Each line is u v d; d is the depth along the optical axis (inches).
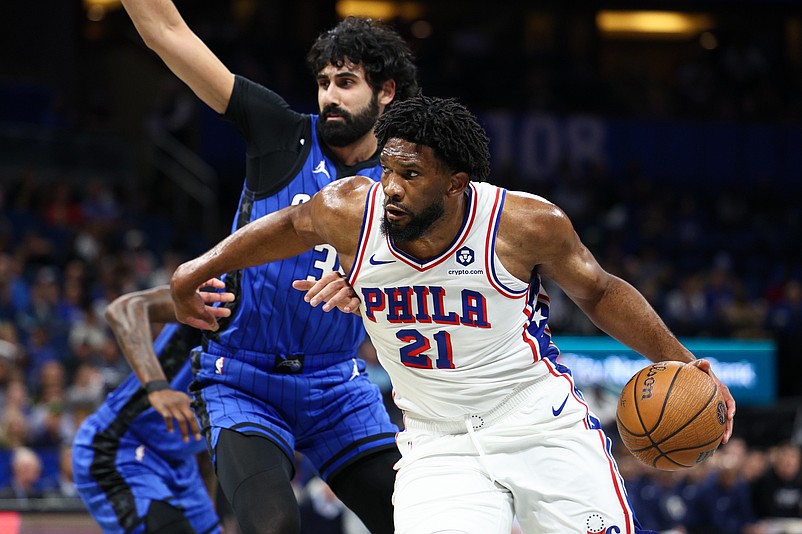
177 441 299.3
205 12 1477.6
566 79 1397.6
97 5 1476.4
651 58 1637.6
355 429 260.4
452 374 215.2
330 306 211.5
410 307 209.6
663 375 218.7
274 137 254.5
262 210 255.0
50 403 597.0
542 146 1277.1
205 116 1197.1
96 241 936.3
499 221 204.8
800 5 1438.2
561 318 934.4
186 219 1104.8
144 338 272.4
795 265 1212.5
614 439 742.5
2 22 1269.7
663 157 1321.4
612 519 211.8
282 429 252.2
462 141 195.6
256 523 218.5
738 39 1599.4
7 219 920.3
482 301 207.3
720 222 1253.1
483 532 211.2
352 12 1531.7
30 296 787.4
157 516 295.6
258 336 253.3
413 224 199.0
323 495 609.9
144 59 1322.6
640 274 1067.3
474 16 1568.7
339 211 209.8
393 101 256.5
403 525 216.1
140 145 1157.1
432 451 222.2
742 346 944.3
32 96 1157.7
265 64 1339.8
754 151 1338.6
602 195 1259.8
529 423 216.5
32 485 502.9
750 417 864.9
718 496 681.0
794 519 707.4
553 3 1475.1
